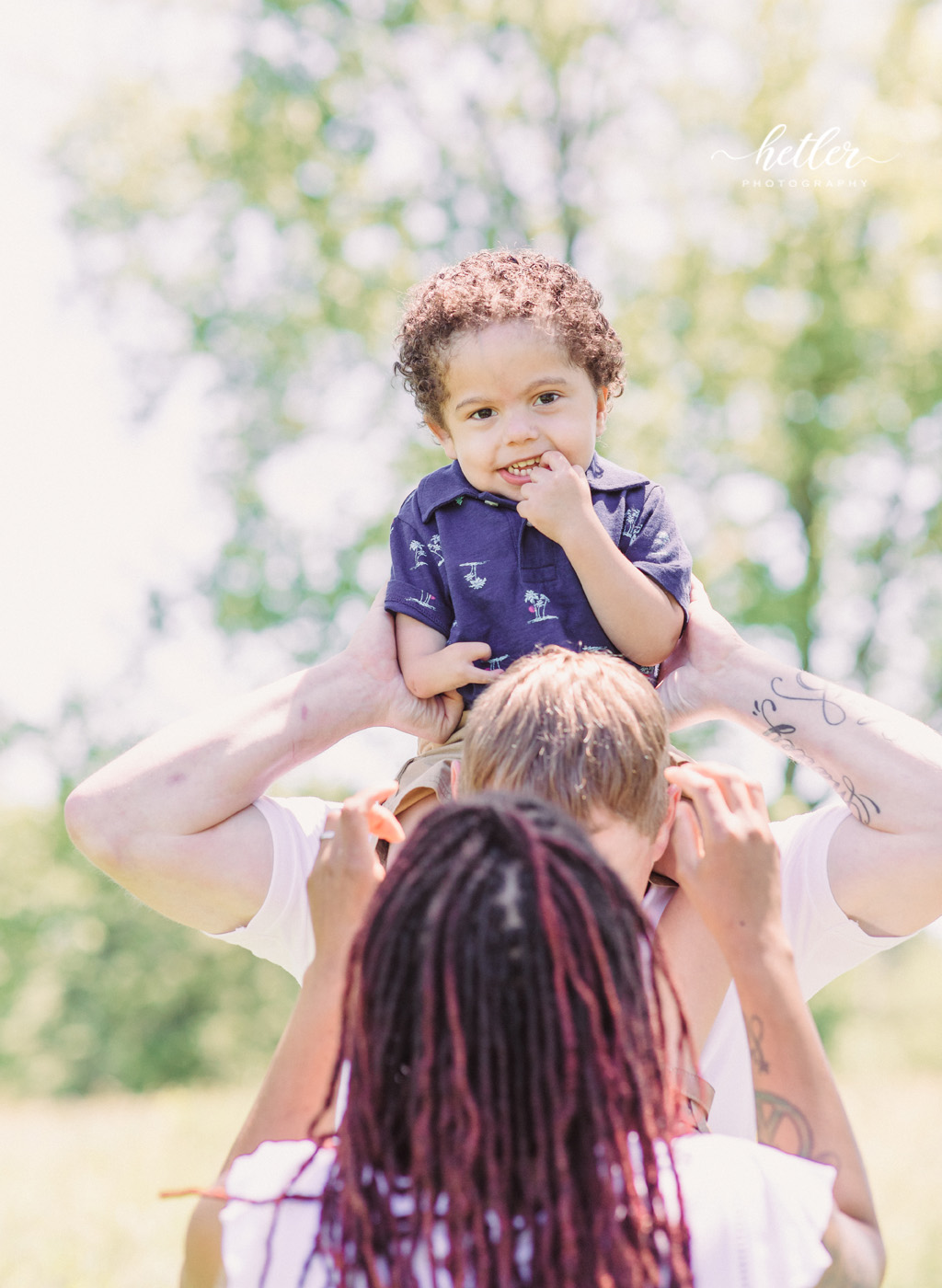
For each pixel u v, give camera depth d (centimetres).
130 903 2253
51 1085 2178
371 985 111
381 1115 110
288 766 195
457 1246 103
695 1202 113
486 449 204
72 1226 510
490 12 1211
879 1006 2169
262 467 1180
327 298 1194
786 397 1245
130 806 186
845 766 188
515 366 199
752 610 1238
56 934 2259
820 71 1197
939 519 1264
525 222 1234
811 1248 114
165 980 2217
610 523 205
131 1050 2198
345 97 1207
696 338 1210
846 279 1212
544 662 157
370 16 1194
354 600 1172
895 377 1237
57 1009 2223
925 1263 527
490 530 205
